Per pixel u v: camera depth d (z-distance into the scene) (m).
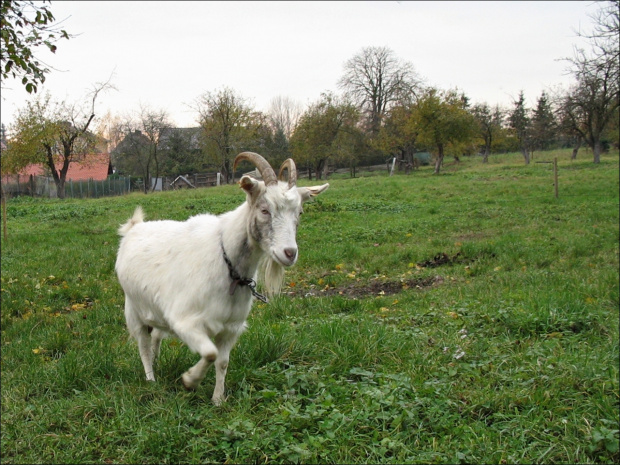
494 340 5.79
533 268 9.82
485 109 58.28
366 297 8.50
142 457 3.63
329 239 13.49
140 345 4.82
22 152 37.72
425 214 17.70
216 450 3.66
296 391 4.47
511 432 3.86
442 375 4.76
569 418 4.02
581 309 6.64
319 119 48.62
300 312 7.09
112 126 54.62
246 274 4.18
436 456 3.53
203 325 4.11
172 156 51.72
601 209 17.19
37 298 8.10
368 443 3.73
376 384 4.58
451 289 8.29
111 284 9.03
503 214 16.95
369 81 60.03
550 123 50.81
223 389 4.35
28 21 6.85
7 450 3.78
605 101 36.53
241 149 45.72
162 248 4.46
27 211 21.42
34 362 5.30
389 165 60.66
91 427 3.91
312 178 56.56
